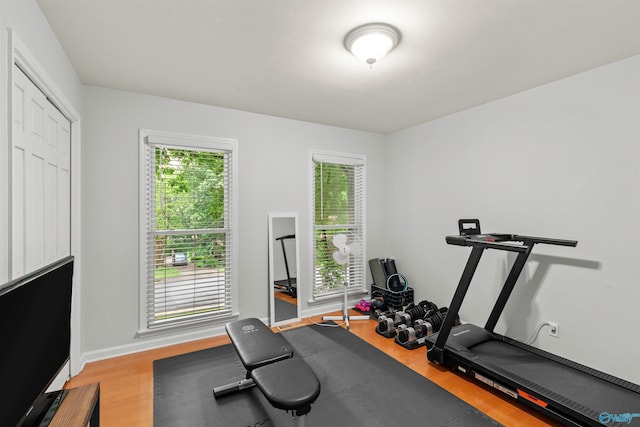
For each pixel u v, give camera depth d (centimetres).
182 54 218
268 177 359
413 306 366
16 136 145
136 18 176
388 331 326
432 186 384
